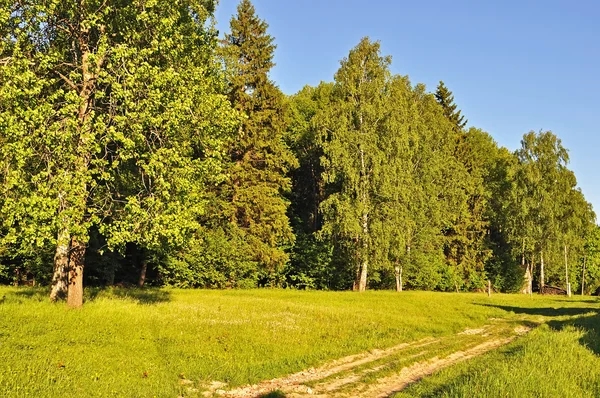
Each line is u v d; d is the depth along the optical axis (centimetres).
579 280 6800
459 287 5569
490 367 1060
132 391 863
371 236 3719
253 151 3969
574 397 841
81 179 1456
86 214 1600
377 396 958
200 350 1226
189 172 1706
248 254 3947
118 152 1658
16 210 1393
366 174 3812
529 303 3453
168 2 1744
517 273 6059
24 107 1466
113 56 1563
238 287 4081
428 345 1525
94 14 1563
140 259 3831
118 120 1534
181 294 2873
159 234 1648
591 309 2942
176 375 995
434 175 4494
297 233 4847
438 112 5103
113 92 1570
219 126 1934
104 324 1402
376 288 4903
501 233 6350
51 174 1466
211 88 2172
